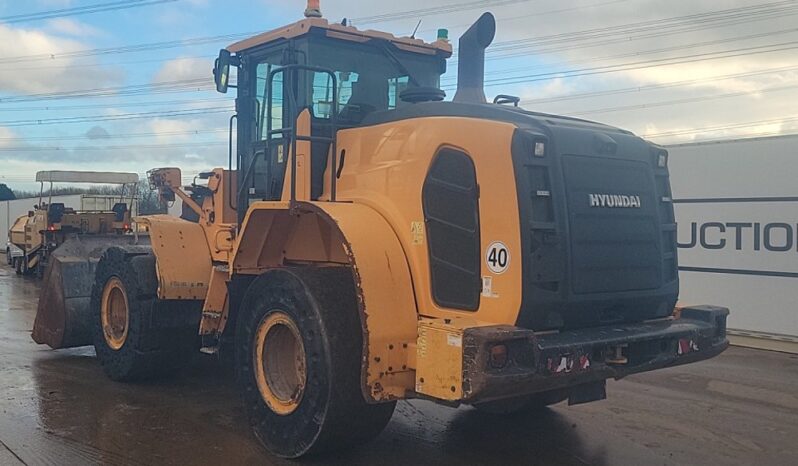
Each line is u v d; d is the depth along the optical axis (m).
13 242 22.20
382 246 4.74
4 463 4.89
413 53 6.29
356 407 4.77
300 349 5.00
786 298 9.70
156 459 5.01
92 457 5.04
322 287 4.88
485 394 3.98
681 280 10.73
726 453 5.39
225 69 6.54
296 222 5.68
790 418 6.34
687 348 5.04
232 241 6.39
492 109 4.93
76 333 8.18
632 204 4.98
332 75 5.53
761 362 8.95
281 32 5.92
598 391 5.20
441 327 4.25
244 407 5.70
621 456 5.28
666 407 6.66
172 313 6.95
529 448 5.42
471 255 4.56
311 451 4.88
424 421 6.07
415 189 4.82
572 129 4.79
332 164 5.51
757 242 9.96
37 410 6.18
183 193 7.14
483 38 5.62
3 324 11.02
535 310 4.38
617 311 4.94
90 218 20.12
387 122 5.27
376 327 4.52
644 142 5.24
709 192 10.43
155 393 6.82
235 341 5.75
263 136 6.25
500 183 4.43
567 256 4.54
